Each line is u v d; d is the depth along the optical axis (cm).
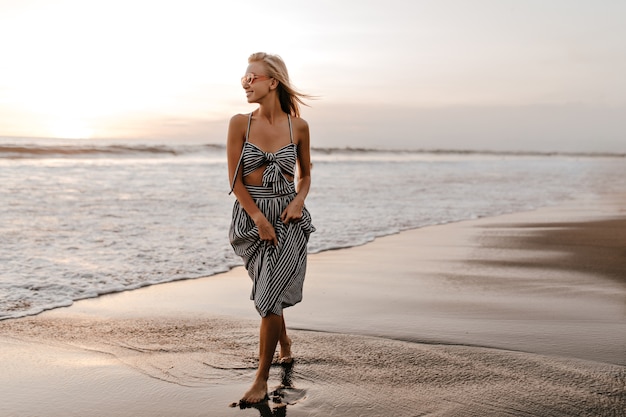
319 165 2895
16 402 288
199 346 377
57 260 657
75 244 754
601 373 324
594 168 3397
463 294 524
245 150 308
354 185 1797
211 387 308
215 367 338
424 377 319
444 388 304
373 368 333
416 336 397
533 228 995
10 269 607
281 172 310
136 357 355
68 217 976
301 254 313
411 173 2473
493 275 611
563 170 3103
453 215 1171
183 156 2936
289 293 306
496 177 2398
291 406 283
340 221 1044
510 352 362
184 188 1482
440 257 719
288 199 313
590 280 585
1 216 959
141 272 611
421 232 939
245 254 313
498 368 333
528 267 655
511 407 279
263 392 292
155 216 1020
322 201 1345
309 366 337
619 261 689
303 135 327
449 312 462
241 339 393
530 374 323
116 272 607
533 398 290
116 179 1650
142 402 289
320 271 629
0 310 460
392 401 287
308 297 511
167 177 1764
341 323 429
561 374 323
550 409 277
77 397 295
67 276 583
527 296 517
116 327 419
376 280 585
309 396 294
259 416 272
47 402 288
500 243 830
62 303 485
